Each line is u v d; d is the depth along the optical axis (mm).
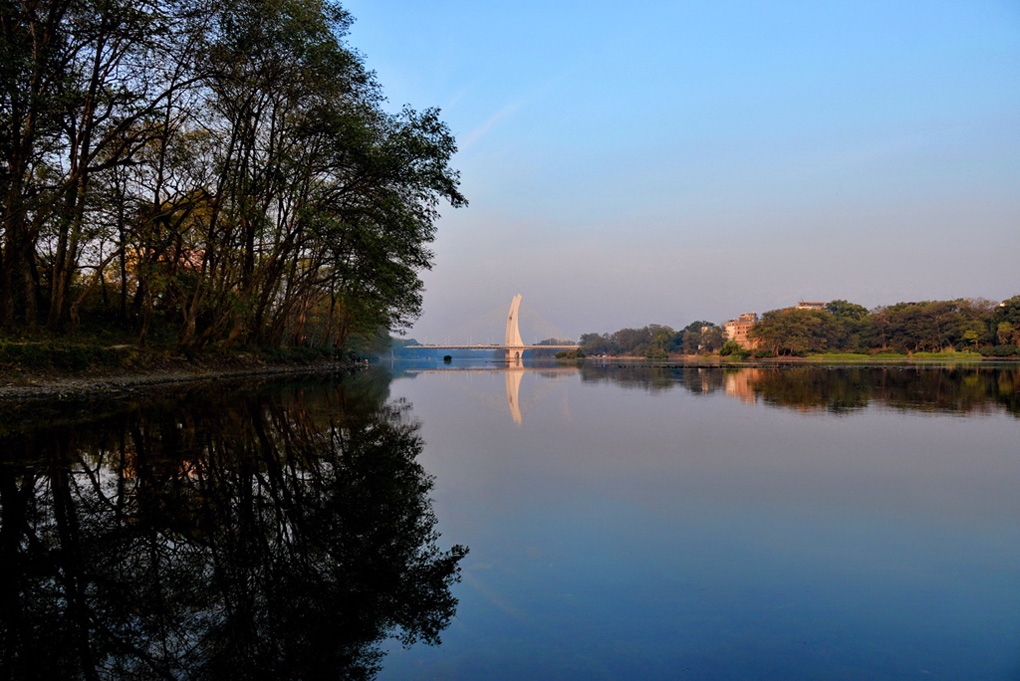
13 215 15562
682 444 7648
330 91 22719
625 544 3725
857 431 8750
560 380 27953
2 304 16812
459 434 8648
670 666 2252
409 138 25016
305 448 7215
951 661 2293
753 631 2570
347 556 3547
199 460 6355
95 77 16922
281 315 36500
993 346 100750
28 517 4312
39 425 8812
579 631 2598
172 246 22469
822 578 3150
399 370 50750
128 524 4164
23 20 14953
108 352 18156
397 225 27297
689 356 174250
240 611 2844
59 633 2666
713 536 3871
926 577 3145
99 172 19281
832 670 2229
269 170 23531
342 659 2367
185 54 18438
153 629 2705
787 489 5137
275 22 19422
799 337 115688
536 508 4566
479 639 2502
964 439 7914
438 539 3848
